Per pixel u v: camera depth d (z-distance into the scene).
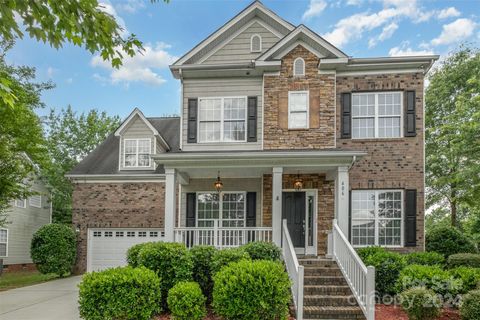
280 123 13.80
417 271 9.62
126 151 18.39
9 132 13.91
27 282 15.29
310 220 13.57
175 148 19.23
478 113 14.80
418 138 13.56
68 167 30.41
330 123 13.62
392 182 13.48
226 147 14.25
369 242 13.40
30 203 23.61
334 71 13.89
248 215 14.29
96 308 7.66
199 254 9.57
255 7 15.04
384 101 13.89
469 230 22.31
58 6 4.60
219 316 8.48
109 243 17.80
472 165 15.70
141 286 7.89
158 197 17.70
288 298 7.98
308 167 11.96
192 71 14.49
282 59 14.06
